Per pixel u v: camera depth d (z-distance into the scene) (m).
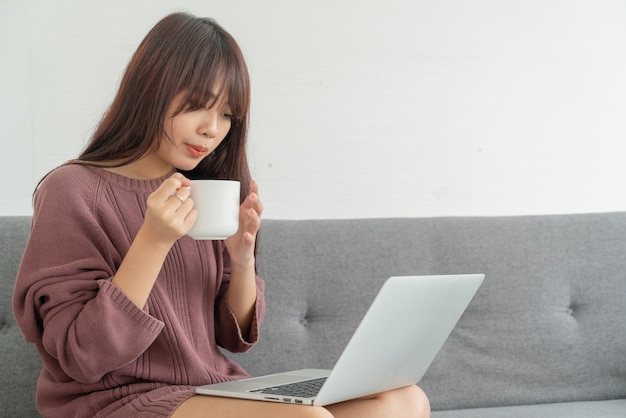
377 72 2.30
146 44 1.44
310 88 2.25
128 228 1.41
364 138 2.29
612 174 2.44
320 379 1.39
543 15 2.41
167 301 1.42
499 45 2.38
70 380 1.35
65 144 2.09
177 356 1.40
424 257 2.01
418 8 2.33
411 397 1.35
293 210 2.24
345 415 1.23
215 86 1.40
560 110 2.42
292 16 2.24
